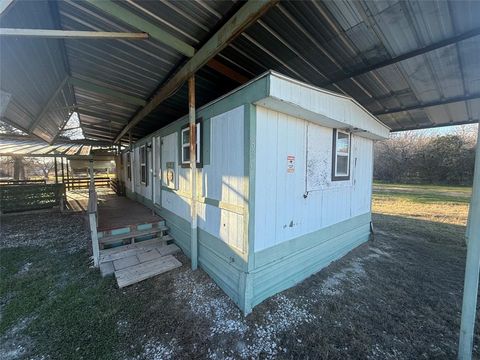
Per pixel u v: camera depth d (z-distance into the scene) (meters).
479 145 1.75
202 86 3.62
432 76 2.84
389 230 5.51
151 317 2.23
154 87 4.10
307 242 3.13
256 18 1.76
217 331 2.06
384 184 16.50
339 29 2.09
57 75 3.49
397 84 3.11
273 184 2.59
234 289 2.52
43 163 22.00
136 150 6.97
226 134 2.69
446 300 2.58
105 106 5.31
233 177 2.58
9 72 2.65
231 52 2.61
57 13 2.31
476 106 3.73
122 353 1.81
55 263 3.39
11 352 1.80
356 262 3.65
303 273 3.07
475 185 1.75
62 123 6.38
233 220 2.58
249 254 2.36
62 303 2.41
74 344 1.88
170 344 1.91
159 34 2.28
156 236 4.28
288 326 2.14
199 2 1.92
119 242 3.96
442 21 1.90
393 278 3.10
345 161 3.90
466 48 2.24
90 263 3.38
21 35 1.82
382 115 4.44
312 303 2.50
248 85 2.29
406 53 2.40
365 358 1.80
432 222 6.31
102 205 6.31
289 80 2.25
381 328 2.13
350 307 2.44
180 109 4.86
